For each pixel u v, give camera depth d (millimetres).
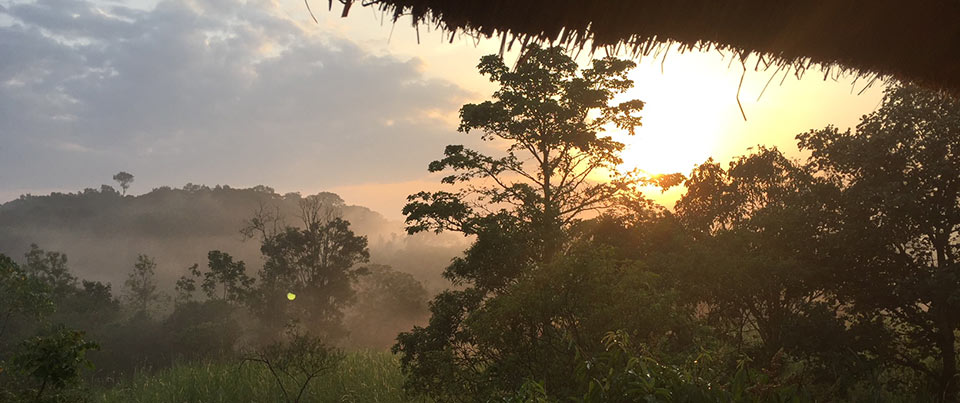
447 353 12078
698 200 18719
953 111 14180
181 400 19203
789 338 14539
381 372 20125
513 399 4688
